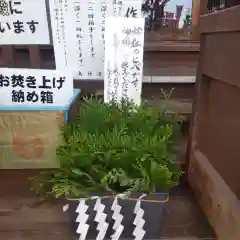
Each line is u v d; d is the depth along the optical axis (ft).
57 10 6.62
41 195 4.92
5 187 5.23
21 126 5.52
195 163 5.05
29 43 6.96
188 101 7.89
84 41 6.84
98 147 3.80
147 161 3.71
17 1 6.63
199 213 4.61
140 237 3.79
